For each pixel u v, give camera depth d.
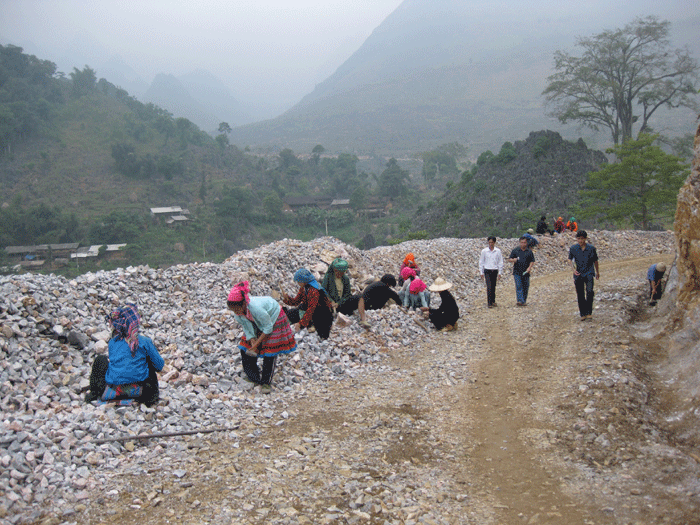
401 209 152.88
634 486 4.07
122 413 4.92
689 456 4.47
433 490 4.14
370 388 6.75
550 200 75.88
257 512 3.62
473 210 85.81
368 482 4.21
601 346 7.53
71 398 5.11
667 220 43.94
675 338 6.88
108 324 6.84
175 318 7.59
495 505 3.94
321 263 11.77
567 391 6.14
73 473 3.91
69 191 152.12
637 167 39.59
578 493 4.05
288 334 6.29
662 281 10.44
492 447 5.01
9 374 5.07
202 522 3.45
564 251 21.22
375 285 9.70
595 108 72.00
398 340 9.07
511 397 6.29
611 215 41.41
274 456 4.60
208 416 5.35
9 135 163.75
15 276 7.23
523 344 8.65
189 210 148.25
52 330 6.15
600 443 4.85
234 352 7.00
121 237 119.69
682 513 3.61
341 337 8.41
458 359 8.08
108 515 3.49
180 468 4.24
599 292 11.33
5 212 120.38
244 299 5.92
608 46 66.44
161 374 6.03
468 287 14.85
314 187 193.50
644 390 5.85
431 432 5.36
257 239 133.25
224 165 191.50
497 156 92.94
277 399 6.10
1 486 3.50
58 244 112.75
